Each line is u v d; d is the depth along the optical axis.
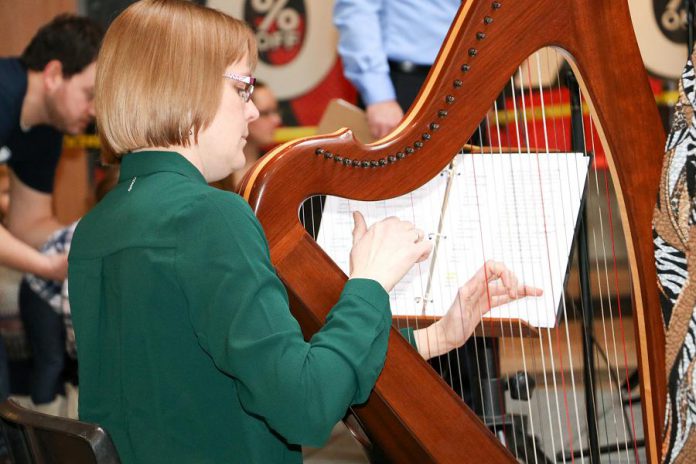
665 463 2.40
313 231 3.18
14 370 7.04
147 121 2.44
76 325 2.56
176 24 2.45
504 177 3.29
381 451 3.03
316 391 2.22
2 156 6.98
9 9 7.06
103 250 2.44
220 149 2.54
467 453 2.92
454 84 2.92
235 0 7.84
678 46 7.56
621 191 2.94
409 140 2.93
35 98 6.99
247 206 2.39
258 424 2.40
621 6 2.91
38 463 2.43
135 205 2.41
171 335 2.32
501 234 3.28
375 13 6.46
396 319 3.28
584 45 2.90
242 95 2.58
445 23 6.38
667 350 2.39
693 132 2.30
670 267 2.38
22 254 6.98
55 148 7.05
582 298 4.10
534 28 2.90
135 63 2.43
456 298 3.23
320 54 7.85
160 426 2.37
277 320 2.23
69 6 7.33
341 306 2.45
